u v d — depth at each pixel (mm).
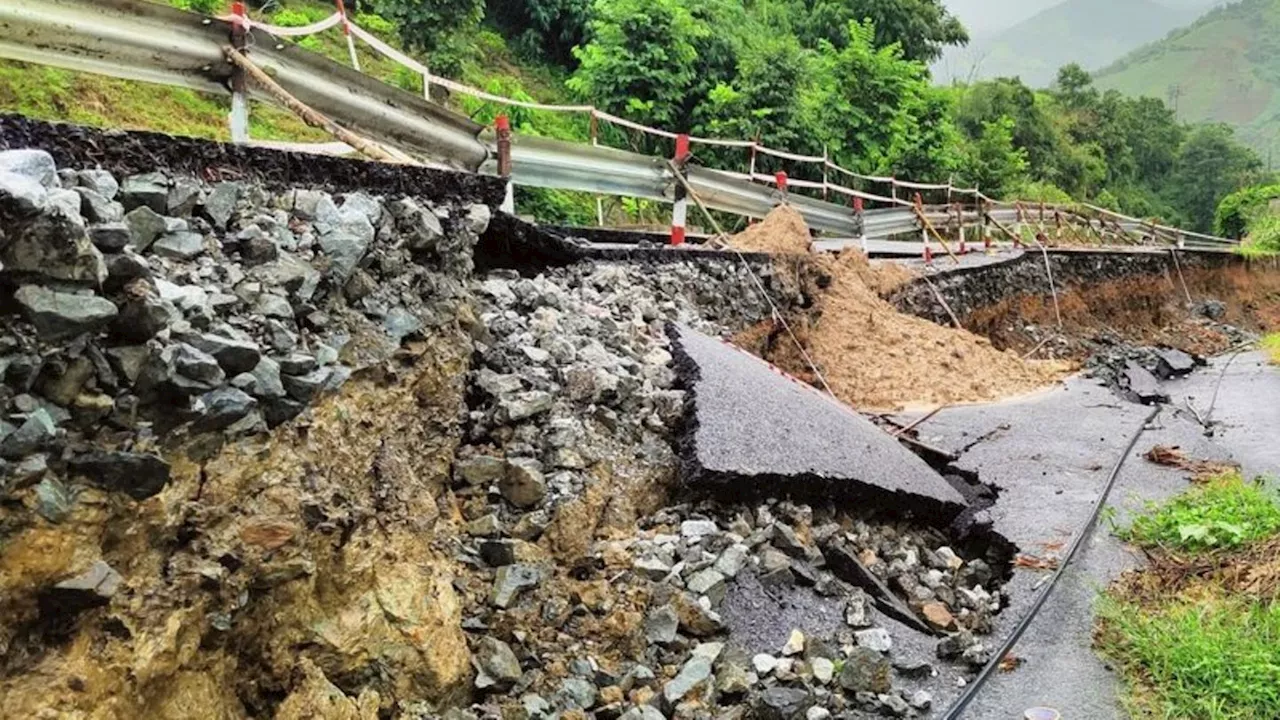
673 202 9516
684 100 15562
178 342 2799
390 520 3621
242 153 3654
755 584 4781
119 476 2545
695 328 7363
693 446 5266
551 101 16500
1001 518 6480
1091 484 7266
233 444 2977
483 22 17625
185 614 2707
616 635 4102
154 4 4461
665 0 14625
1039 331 15148
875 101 19188
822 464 5695
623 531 4727
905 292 11961
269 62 5145
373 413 3748
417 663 3434
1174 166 59250
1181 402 12117
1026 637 4984
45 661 2385
